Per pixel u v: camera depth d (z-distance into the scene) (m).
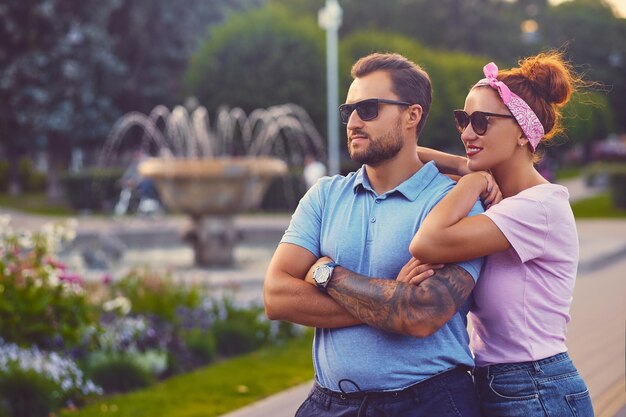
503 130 2.85
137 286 8.90
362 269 2.86
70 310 7.35
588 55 87.25
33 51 35.47
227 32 37.59
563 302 2.89
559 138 3.09
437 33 70.44
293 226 3.04
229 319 9.19
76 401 6.63
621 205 32.38
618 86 88.38
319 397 2.93
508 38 72.94
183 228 14.66
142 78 41.84
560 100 2.94
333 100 34.00
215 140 36.28
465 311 2.90
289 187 31.58
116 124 38.09
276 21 37.88
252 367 7.95
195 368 8.00
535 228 2.78
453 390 2.77
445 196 2.80
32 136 36.66
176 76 43.06
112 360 7.16
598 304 10.70
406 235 2.82
